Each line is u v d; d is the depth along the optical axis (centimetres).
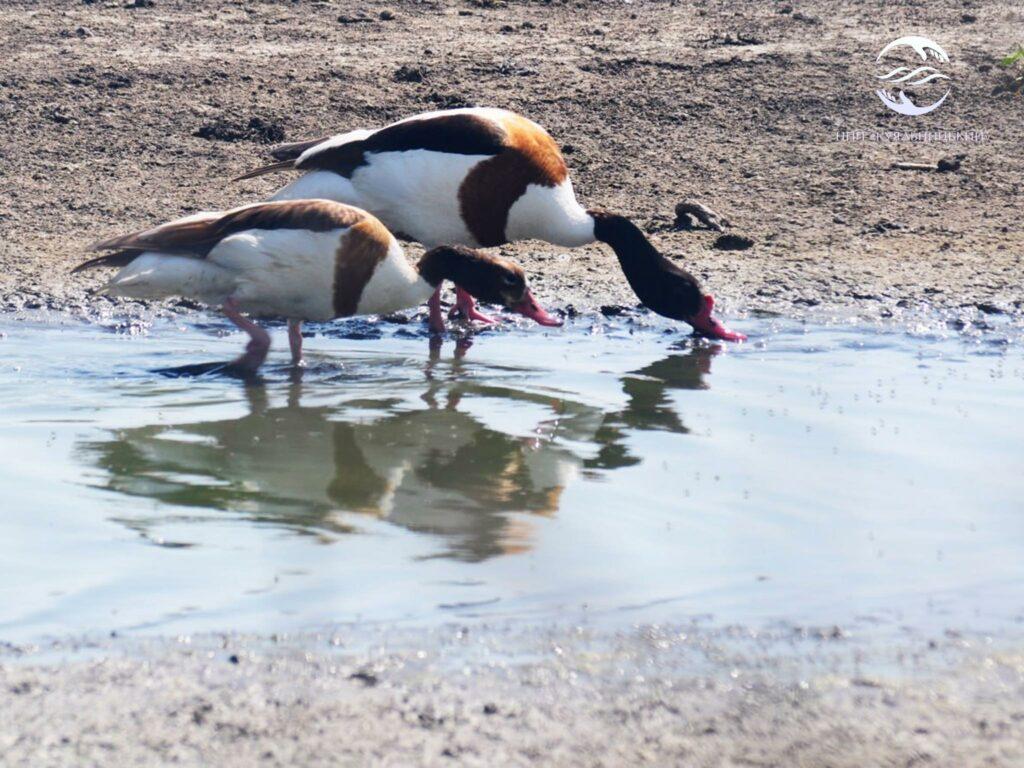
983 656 544
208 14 1931
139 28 1852
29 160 1423
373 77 1672
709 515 685
